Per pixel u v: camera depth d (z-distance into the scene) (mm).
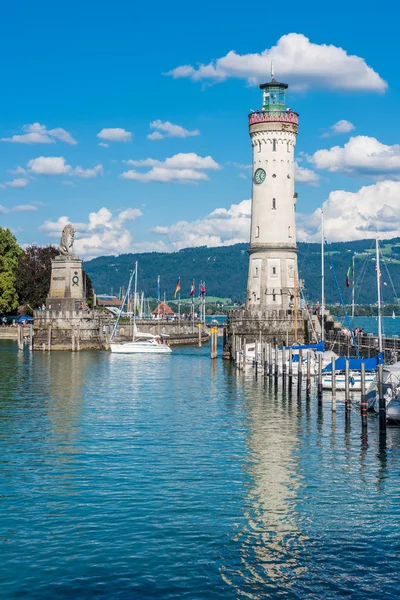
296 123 126000
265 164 125500
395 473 46094
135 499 40000
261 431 59125
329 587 29781
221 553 32875
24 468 46281
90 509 38281
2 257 179875
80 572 30906
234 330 119938
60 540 34125
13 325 179250
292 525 36375
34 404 72812
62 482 43156
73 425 61000
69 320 144000
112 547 33406
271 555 32719
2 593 29094
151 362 123812
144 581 30156
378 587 29781
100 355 135375
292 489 42375
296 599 28828
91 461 48156
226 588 29641
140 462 48031
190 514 37719
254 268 126312
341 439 56156
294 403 74875
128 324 163750
